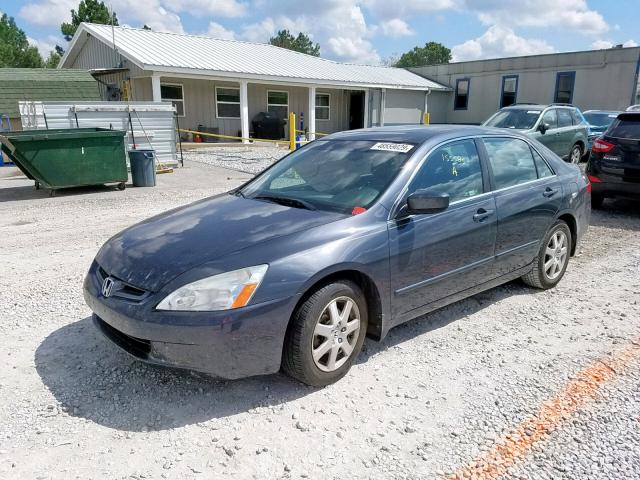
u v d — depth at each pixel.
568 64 24.56
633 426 2.87
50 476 2.48
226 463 2.58
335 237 3.23
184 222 3.67
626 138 7.91
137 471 2.52
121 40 20.53
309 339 3.07
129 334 2.98
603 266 5.76
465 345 3.85
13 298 4.70
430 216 3.69
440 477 2.49
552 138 12.26
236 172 13.66
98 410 3.01
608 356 3.68
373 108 26.66
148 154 11.19
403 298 3.59
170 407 3.04
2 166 14.83
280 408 3.04
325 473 2.52
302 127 25.80
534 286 4.95
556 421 2.91
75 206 9.15
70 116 12.77
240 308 2.86
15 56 64.50
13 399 3.10
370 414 2.99
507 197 4.31
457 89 29.55
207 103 22.22
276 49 27.28
